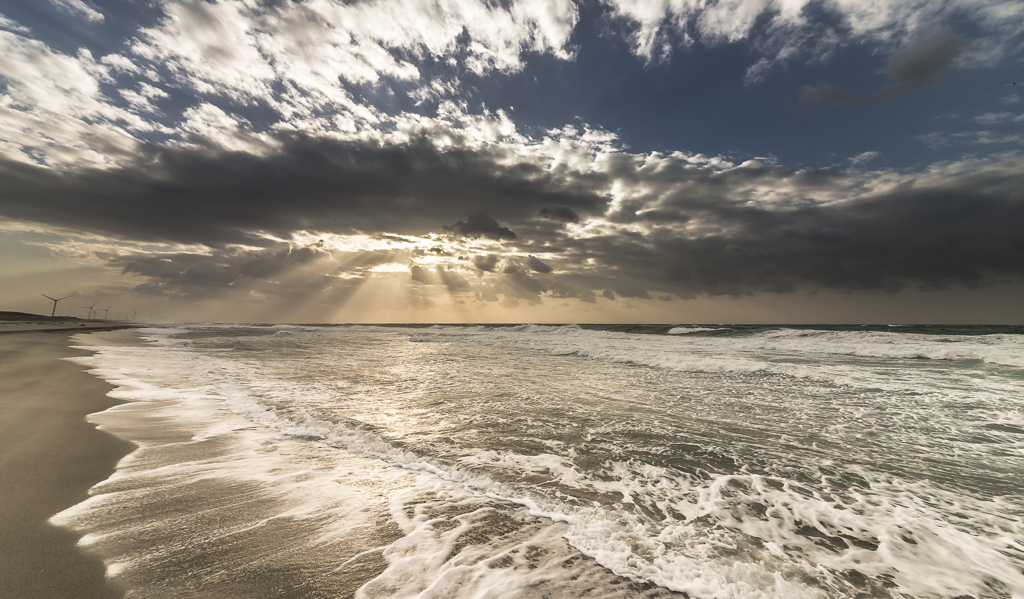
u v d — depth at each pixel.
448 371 13.30
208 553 2.97
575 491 4.33
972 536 3.59
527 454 5.45
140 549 2.98
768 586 2.84
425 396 9.19
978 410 8.09
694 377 12.18
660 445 5.91
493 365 15.05
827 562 3.17
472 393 9.58
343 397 8.91
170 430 6.11
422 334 41.72
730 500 4.20
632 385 10.73
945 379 11.55
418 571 2.86
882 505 4.15
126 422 6.41
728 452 5.64
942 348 18.11
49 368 11.51
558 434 6.37
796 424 7.07
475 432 6.43
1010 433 6.60
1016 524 3.79
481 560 3.02
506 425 6.85
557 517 3.72
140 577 2.64
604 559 3.08
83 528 3.24
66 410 6.92
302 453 5.30
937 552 3.33
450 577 2.80
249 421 6.74
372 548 3.14
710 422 7.16
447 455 5.34
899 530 3.67
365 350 21.53
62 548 2.92
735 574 2.95
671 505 4.06
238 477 4.46
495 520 3.64
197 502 3.82
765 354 18.45
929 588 2.88
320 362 15.55
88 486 4.05
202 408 7.50
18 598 2.33
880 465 5.23
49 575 2.59
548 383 11.06
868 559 3.21
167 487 4.13
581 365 15.12
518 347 23.77
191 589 2.55
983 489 4.55
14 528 3.16
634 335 34.34
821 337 27.17
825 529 3.67
